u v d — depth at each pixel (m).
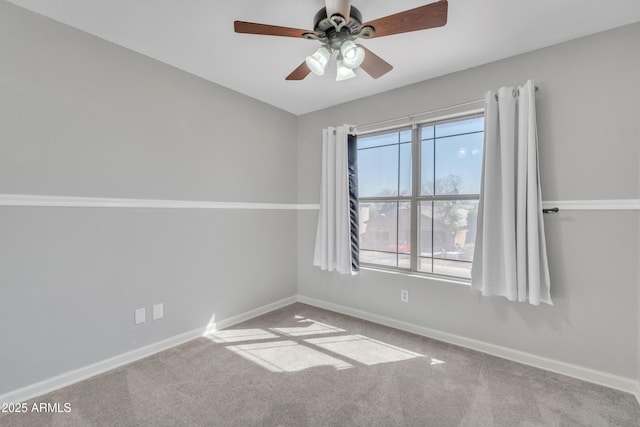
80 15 1.86
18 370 1.80
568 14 1.81
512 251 2.19
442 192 2.72
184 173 2.60
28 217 1.83
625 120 1.91
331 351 2.44
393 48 2.19
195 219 2.69
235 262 3.03
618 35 1.93
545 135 2.15
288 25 1.96
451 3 1.71
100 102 2.10
